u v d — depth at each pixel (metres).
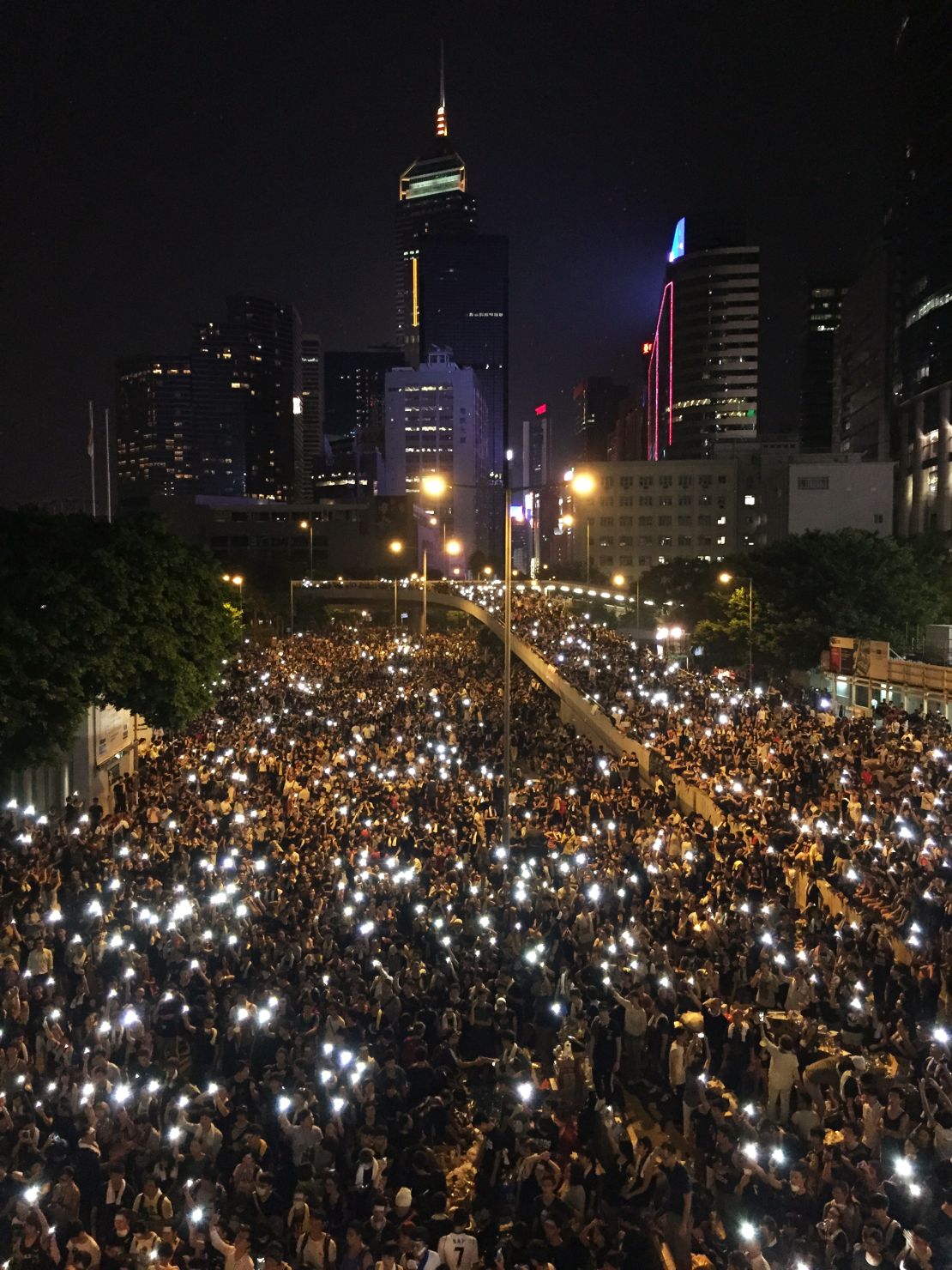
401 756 39.31
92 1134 13.12
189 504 188.75
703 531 167.12
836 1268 11.02
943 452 121.12
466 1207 14.12
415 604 142.75
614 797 32.19
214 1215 11.85
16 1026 17.14
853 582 63.78
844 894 23.47
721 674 61.03
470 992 18.00
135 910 21.92
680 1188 12.41
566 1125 14.26
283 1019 16.95
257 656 76.12
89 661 28.97
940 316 121.19
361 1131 13.30
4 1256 11.77
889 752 35.66
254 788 35.41
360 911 22.30
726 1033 17.22
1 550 27.56
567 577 170.50
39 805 35.38
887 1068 16.03
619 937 20.33
